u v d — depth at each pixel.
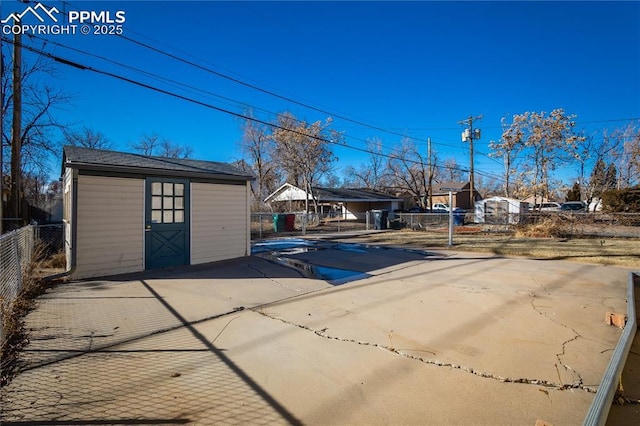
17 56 10.77
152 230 7.79
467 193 49.53
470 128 29.66
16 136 10.91
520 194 25.27
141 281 6.70
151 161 8.30
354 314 4.76
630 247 12.11
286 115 29.88
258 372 3.09
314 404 2.61
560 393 2.76
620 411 2.65
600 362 3.31
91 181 6.93
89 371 3.10
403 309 4.99
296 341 3.81
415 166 38.28
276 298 5.59
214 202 8.92
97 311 4.84
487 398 2.68
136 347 3.63
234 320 4.51
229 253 9.27
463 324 4.36
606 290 6.16
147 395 2.71
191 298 5.55
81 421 2.37
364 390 2.80
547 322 4.44
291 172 32.88
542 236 16.00
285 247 12.72
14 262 5.15
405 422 2.39
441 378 2.99
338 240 15.41
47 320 4.45
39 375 3.01
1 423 2.33
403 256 10.42
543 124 23.17
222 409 2.54
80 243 6.81
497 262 9.28
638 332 4.22
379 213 22.23
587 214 16.16
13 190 10.90
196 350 3.57
